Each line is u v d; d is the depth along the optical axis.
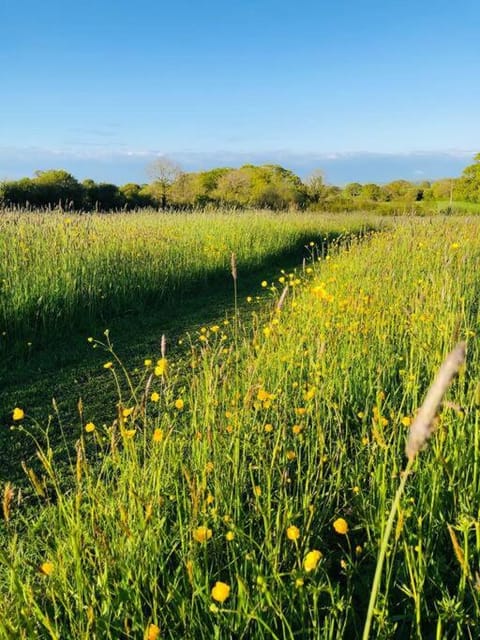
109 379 4.81
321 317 4.65
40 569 1.63
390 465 2.57
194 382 3.45
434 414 0.96
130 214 14.93
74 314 6.39
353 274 7.35
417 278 6.62
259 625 1.68
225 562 2.13
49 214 9.70
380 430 2.40
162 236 9.98
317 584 1.91
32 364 5.19
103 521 2.19
